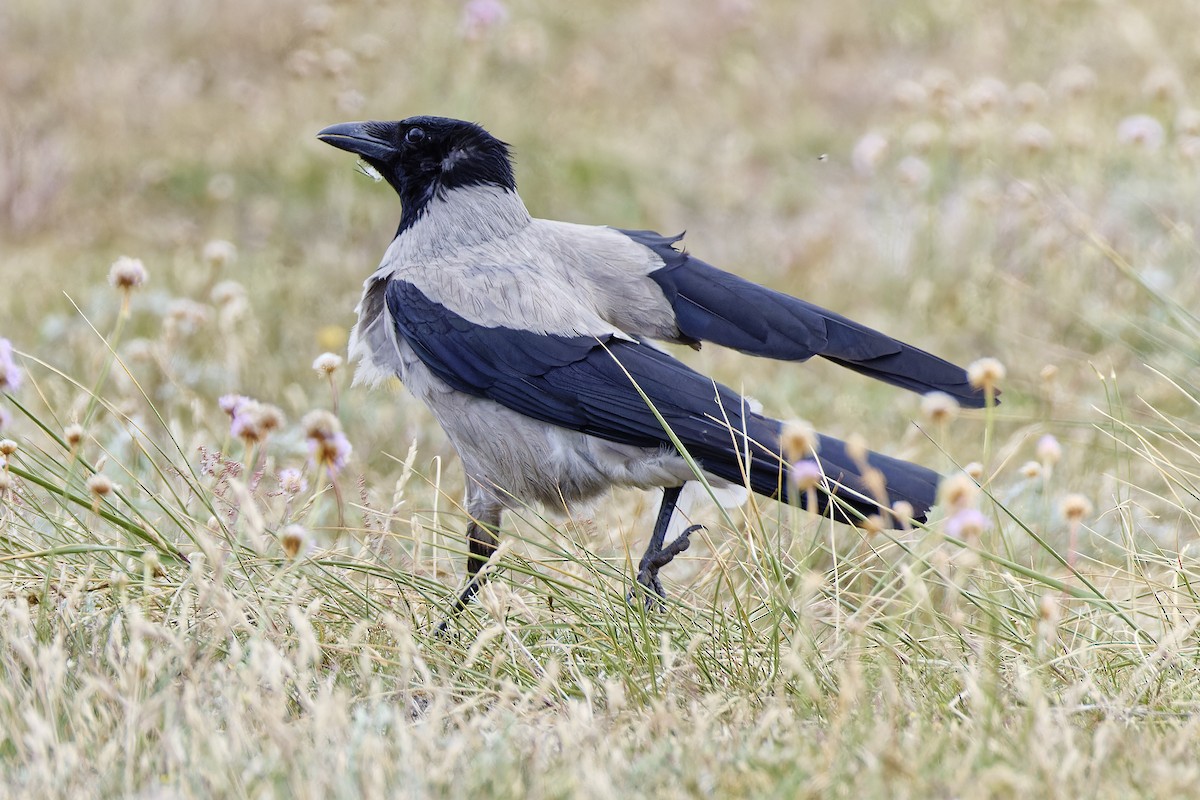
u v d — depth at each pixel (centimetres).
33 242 1891
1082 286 1519
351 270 1709
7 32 2475
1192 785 569
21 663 698
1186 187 1648
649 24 2634
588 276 958
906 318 1581
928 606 743
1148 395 1285
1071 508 771
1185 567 859
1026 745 606
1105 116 1980
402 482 888
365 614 812
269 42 2480
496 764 589
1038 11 2508
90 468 852
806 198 2003
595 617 826
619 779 586
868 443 1266
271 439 1139
